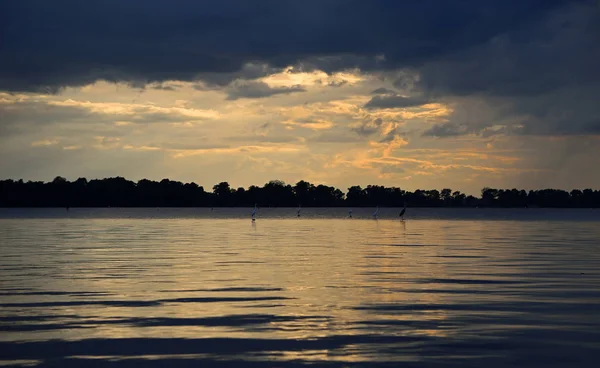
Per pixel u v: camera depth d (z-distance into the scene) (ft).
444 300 77.56
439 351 53.98
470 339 57.93
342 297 79.61
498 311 70.59
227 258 129.49
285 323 64.49
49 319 66.33
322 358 52.01
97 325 63.57
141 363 50.72
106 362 51.01
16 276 99.55
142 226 334.65
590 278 97.55
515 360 51.37
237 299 78.02
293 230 283.38
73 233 246.27
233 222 426.51
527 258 130.41
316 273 103.40
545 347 55.21
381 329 61.82
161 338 58.39
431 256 135.03
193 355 52.90
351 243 180.86
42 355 52.90
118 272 104.68
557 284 91.04
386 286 88.84
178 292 83.30
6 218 522.06
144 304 74.69
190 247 162.61
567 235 235.81
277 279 95.91
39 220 458.91
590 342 56.90
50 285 89.61
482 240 199.00
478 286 89.04
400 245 172.14
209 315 68.33
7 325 63.52
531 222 450.71
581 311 70.59
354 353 53.42
